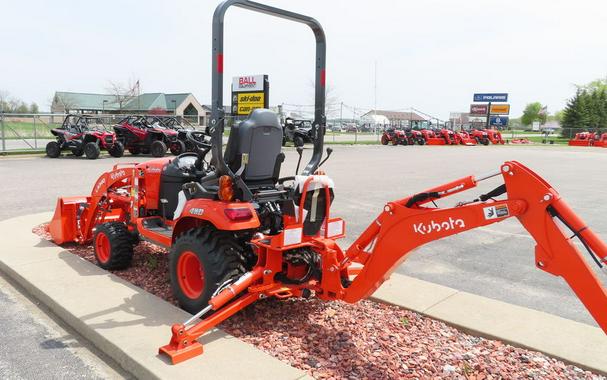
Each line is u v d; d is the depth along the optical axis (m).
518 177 2.92
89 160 18.05
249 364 3.31
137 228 5.19
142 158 19.27
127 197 5.77
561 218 2.81
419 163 20.33
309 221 4.08
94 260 5.91
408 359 3.55
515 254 6.60
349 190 12.20
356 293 3.69
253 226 3.94
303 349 3.68
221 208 3.90
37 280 4.93
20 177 12.89
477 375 3.36
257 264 4.05
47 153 18.91
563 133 57.50
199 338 3.70
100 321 3.98
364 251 3.75
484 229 8.16
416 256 6.47
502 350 3.73
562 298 4.96
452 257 6.43
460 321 4.15
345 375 3.30
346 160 21.34
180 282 4.31
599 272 5.84
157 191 5.33
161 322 3.98
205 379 3.12
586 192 12.66
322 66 4.43
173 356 3.30
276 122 4.23
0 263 5.58
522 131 81.81
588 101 62.34
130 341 3.62
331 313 4.36
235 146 4.05
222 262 3.95
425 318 4.30
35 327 4.15
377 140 38.16
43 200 9.66
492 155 26.39
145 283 5.10
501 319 4.20
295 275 4.23
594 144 39.84
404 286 5.02
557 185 14.07
